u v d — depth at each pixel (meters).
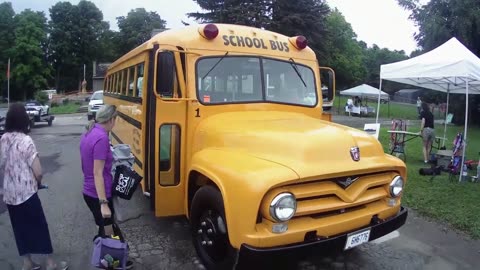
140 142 5.72
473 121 23.78
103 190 4.11
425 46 23.50
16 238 4.14
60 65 75.25
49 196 7.24
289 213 3.35
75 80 76.69
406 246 5.10
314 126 4.22
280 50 5.32
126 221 5.81
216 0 35.91
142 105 5.49
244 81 4.98
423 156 10.97
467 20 21.44
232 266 3.71
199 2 36.22
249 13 33.06
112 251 3.89
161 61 4.37
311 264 4.50
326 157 3.63
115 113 4.30
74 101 48.34
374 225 3.87
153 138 4.66
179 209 4.77
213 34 4.84
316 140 3.71
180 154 4.70
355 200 3.71
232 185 3.51
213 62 4.82
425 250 4.98
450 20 22.34
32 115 20.67
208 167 3.97
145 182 5.19
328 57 38.00
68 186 8.01
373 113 36.94
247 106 4.93
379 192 3.99
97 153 4.06
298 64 5.41
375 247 5.03
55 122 25.80
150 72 4.96
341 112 39.16
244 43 5.07
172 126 4.64
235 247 3.49
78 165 10.24
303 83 5.40
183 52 4.60
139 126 5.83
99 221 4.32
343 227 3.66
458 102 23.83
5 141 4.07
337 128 4.19
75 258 4.66
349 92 38.78
